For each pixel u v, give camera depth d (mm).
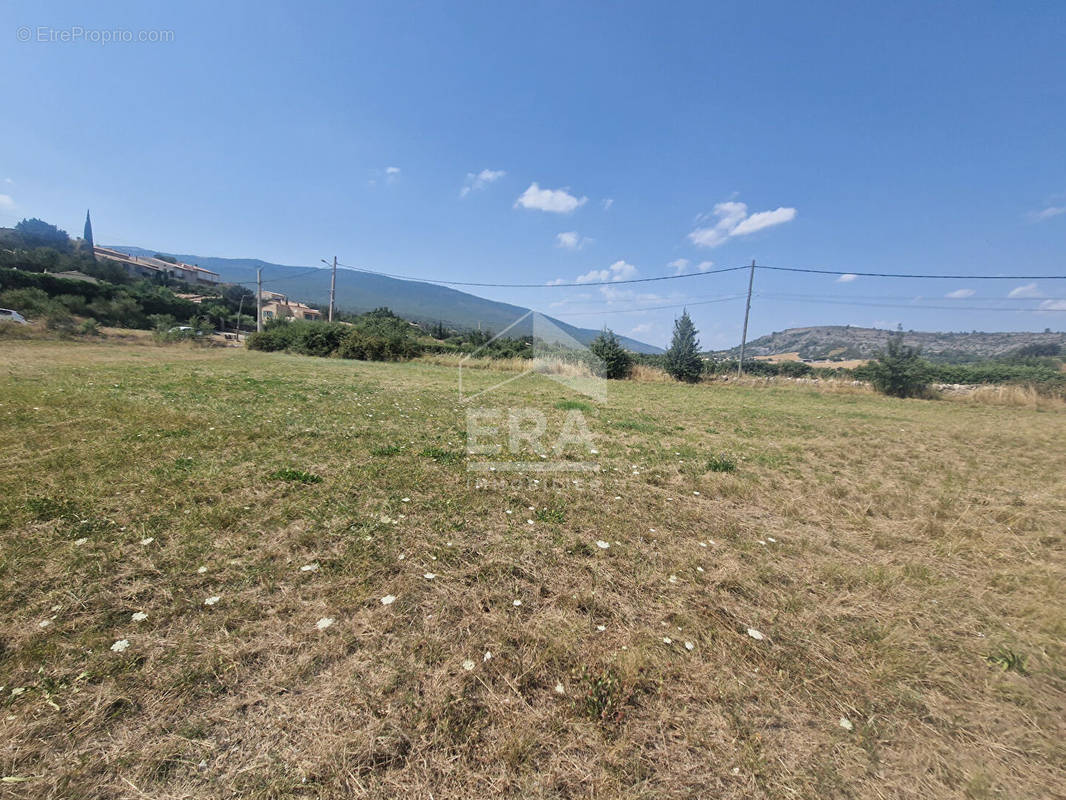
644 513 4109
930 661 2246
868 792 1556
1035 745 1765
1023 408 15500
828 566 3207
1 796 1378
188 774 1493
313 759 1566
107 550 2861
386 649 2137
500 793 1485
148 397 8164
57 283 39031
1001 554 3535
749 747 1700
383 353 28844
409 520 3619
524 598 2656
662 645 2277
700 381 24391
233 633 2193
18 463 4270
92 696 1767
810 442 7906
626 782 1551
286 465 4789
